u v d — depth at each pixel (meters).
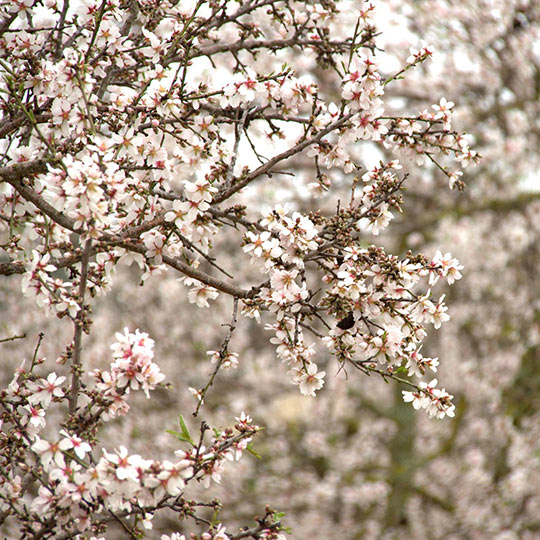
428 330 15.38
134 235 4.53
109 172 3.94
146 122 4.97
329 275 4.57
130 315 14.55
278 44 6.06
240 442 4.10
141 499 3.69
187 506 4.15
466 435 15.29
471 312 15.15
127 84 5.42
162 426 13.62
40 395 4.20
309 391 4.57
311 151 5.10
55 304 4.16
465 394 15.34
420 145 5.25
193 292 5.09
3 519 4.17
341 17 6.18
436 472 15.37
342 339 4.46
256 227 4.66
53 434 12.12
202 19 5.42
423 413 16.20
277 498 14.46
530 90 14.19
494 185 14.75
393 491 15.51
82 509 3.81
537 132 14.26
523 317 15.23
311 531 14.70
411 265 4.29
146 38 5.14
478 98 14.47
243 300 4.72
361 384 17.09
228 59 9.63
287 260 4.31
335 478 15.06
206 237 4.51
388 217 4.65
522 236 14.61
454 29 13.58
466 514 14.34
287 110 5.29
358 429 16.56
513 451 14.12
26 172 4.38
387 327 4.50
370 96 4.62
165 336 14.51
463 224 14.66
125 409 4.08
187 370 14.93
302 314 4.50
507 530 14.02
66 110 4.47
